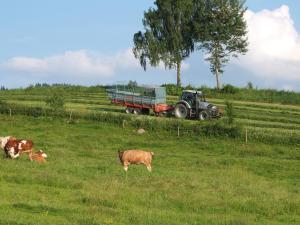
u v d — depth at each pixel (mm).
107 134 63125
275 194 33062
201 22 122688
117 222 23578
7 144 42156
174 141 60781
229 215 27078
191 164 47219
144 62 129750
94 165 41219
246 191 33250
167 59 127875
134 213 25422
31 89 105500
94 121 68375
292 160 51906
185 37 127125
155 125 64750
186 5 125312
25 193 28062
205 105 70125
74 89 106875
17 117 70500
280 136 60781
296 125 72812
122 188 31047
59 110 70688
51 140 58625
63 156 47562
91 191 29781
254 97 103688
